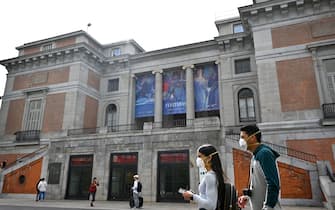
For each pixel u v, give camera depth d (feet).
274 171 9.85
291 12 65.31
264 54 65.31
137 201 44.52
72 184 67.62
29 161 73.05
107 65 98.02
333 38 59.93
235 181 51.26
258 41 66.80
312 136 56.13
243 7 67.67
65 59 89.97
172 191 57.26
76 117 82.48
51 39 95.45
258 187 10.61
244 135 11.58
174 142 60.03
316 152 54.90
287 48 63.62
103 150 66.54
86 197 64.80
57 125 83.20
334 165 52.85
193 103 84.64
